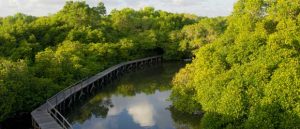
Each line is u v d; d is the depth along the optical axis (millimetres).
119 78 52656
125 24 75750
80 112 33094
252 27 25406
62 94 33156
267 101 17891
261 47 21031
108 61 56375
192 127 27203
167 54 72125
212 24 67062
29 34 50656
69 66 39594
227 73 21156
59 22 60938
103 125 29031
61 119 30312
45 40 52719
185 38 71312
